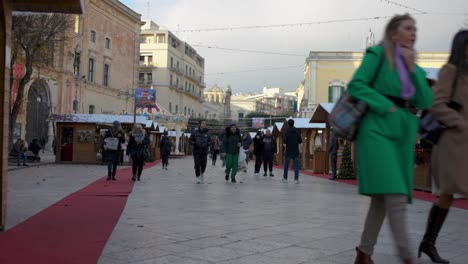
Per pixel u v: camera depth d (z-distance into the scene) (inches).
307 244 219.3
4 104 227.1
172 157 1964.8
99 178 629.9
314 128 1043.3
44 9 247.9
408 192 146.5
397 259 191.0
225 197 421.4
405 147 148.9
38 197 392.8
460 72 172.7
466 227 276.5
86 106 2060.8
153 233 241.3
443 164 175.2
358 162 151.2
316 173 860.0
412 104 154.7
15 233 234.5
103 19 2196.1
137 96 1614.2
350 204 382.9
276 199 412.2
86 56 2058.3
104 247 207.8
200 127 583.8
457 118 169.2
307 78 2108.8
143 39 3408.0
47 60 1235.2
